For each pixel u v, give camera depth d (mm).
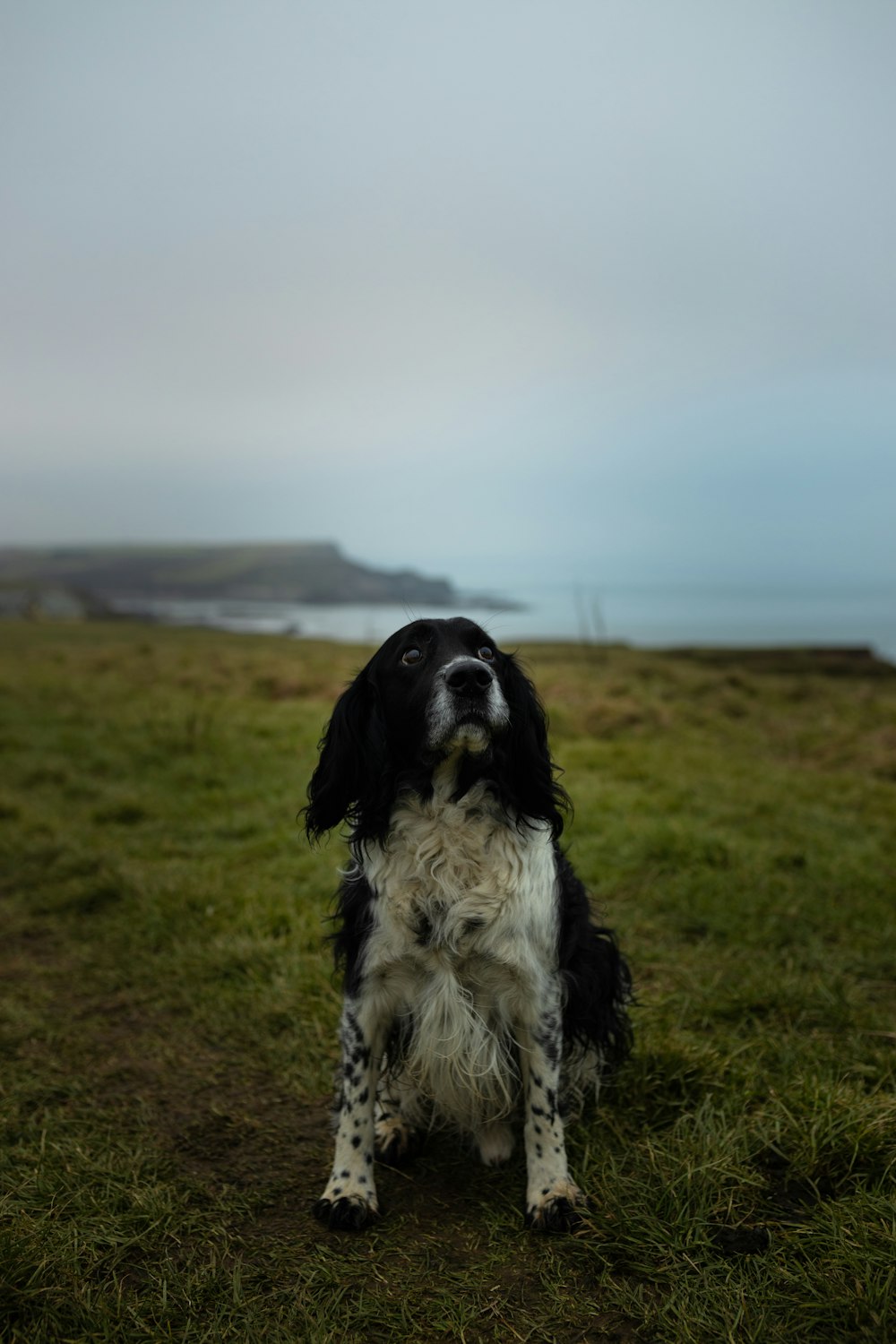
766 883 2232
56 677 5992
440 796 1181
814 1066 1420
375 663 1268
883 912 2074
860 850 2537
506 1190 1210
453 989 1173
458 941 1159
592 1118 1331
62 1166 1228
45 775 3471
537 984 1177
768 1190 1141
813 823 2830
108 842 2697
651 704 4801
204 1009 1706
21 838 2707
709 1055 1415
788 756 4184
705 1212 1083
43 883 2391
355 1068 1184
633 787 3336
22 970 1902
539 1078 1177
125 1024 1676
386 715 1227
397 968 1182
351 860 1271
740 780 3445
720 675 6332
